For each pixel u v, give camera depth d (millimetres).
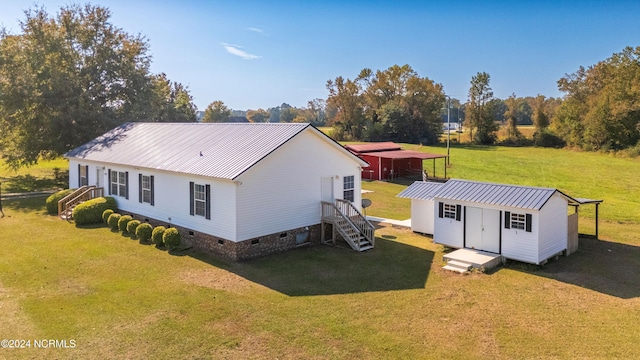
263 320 11562
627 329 11281
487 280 14992
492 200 17234
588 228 23594
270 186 17609
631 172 48250
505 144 83688
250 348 10102
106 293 13227
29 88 32594
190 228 18672
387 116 84062
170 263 16203
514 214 16672
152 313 11859
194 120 68188
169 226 19938
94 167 25891
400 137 85000
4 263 15922
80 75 36969
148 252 17500
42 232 20500
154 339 10438
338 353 9945
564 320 11828
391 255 17938
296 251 18422
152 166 20344
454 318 11891
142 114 39250
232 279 14641
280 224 18125
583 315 12164
